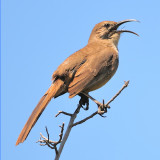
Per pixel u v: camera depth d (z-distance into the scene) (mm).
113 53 12820
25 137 9680
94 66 11898
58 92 11352
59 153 8867
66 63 11703
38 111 10484
